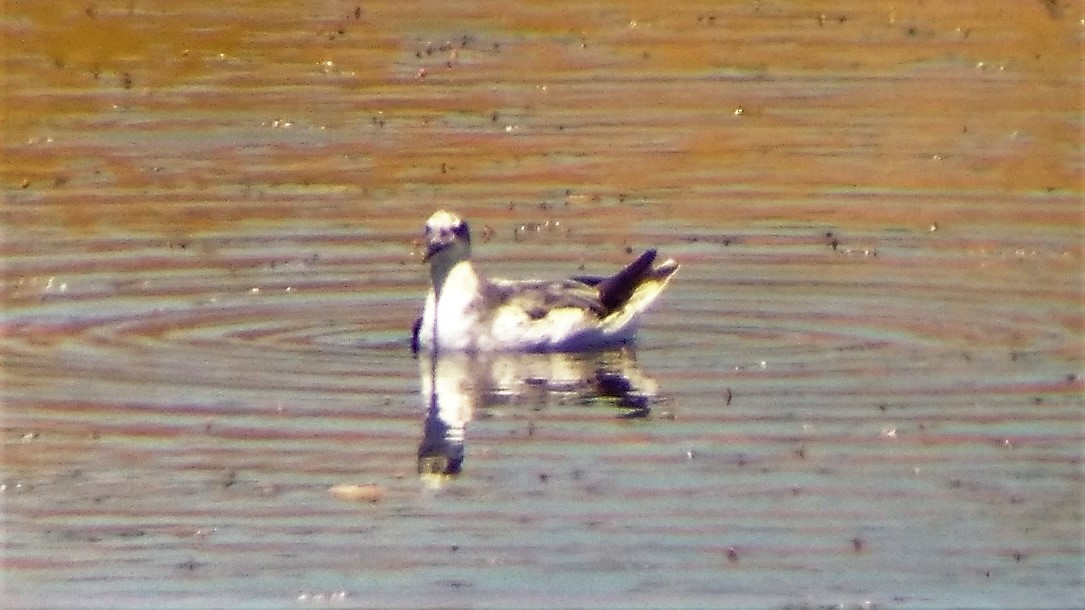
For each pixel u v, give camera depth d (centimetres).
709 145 2612
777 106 2783
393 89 2853
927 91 2844
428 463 1616
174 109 2753
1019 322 1966
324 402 1762
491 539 1485
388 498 1554
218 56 2992
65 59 2952
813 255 2191
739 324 1975
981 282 2095
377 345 1927
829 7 3281
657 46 3069
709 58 3008
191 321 1984
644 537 1480
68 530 1506
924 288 2077
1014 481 1577
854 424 1697
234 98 2803
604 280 1983
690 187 2444
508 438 1678
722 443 1659
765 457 1630
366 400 1769
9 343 1909
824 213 2347
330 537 1495
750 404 1748
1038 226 2289
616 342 1920
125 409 1738
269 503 1549
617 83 2889
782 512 1523
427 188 2438
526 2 3294
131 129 2667
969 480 1580
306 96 2817
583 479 1586
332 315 2011
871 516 1516
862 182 2461
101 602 1392
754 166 2525
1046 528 1491
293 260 2177
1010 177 2480
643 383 1808
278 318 1997
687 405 1748
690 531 1493
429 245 1905
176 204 2367
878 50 3041
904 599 1385
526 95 2831
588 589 1400
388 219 2319
